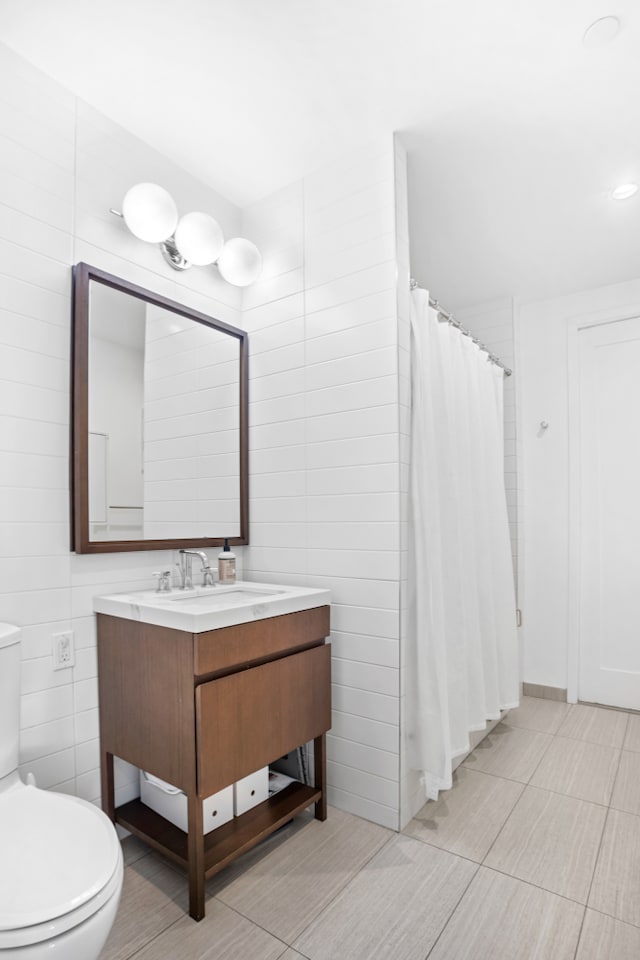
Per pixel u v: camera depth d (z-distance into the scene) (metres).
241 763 1.53
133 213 1.78
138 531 1.89
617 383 3.13
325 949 1.33
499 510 2.70
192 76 1.69
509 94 1.76
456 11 1.46
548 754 2.45
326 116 1.86
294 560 2.17
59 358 1.69
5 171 1.57
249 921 1.42
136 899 1.50
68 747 1.66
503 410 3.15
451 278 3.09
